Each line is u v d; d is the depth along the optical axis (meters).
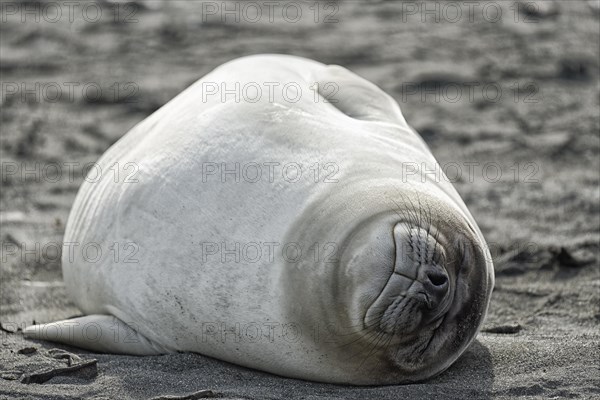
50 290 25.69
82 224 22.45
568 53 46.03
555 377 19.34
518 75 43.44
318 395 18.84
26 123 38.47
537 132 37.66
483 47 47.09
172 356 20.64
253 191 19.92
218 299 19.77
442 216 19.23
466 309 19.59
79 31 49.19
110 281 21.16
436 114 39.22
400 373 19.50
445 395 18.81
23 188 32.88
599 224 30.05
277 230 19.31
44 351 20.47
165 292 20.34
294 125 20.89
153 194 20.83
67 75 43.53
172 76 42.91
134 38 48.25
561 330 23.06
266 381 19.72
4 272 26.66
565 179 33.62
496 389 18.98
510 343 21.34
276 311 19.23
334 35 48.75
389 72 43.44
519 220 30.56
